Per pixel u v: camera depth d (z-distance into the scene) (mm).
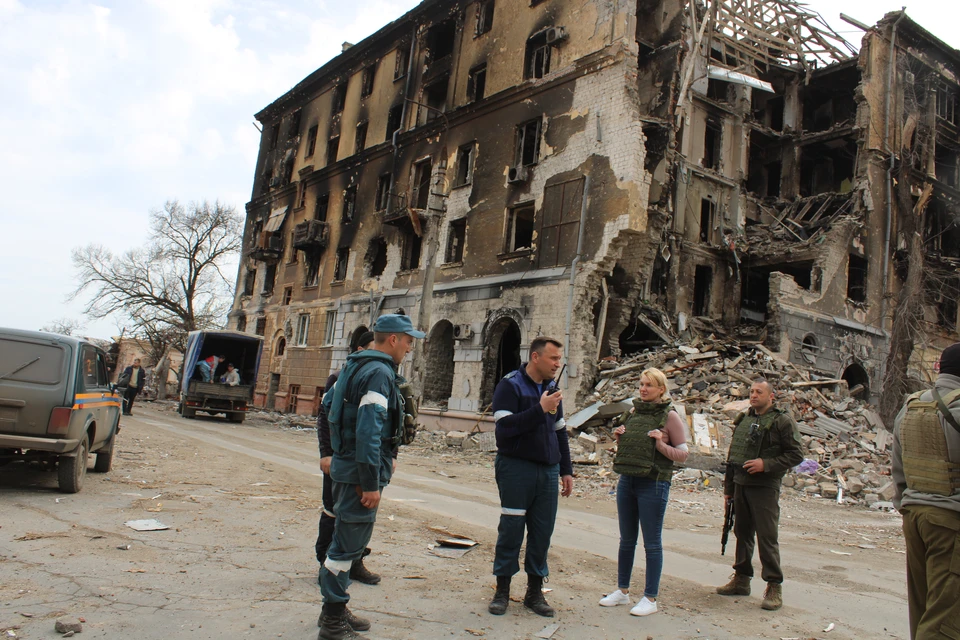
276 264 35844
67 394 7090
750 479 5062
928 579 3223
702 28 22688
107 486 8086
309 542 6008
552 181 20031
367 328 26844
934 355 26016
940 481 3256
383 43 30359
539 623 4258
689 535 8000
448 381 23328
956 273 25969
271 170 38438
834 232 23781
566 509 9453
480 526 7473
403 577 5109
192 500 7570
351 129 31500
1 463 8336
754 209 27969
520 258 20453
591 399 17266
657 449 4672
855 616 4891
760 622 4586
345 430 3832
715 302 25906
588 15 20156
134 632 3625
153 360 47781
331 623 3633
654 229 20328
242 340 24797
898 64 26328
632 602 4863
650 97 22422
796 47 28188
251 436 18156
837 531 9031
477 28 24656
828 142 27578
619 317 19891
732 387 15992
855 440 14664
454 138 24531
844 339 23391
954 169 28438
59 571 4598
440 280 23516
